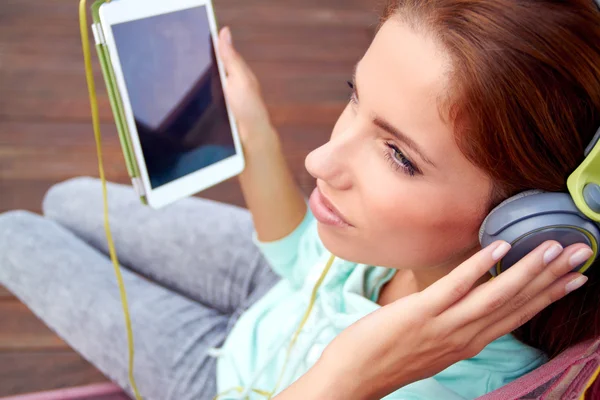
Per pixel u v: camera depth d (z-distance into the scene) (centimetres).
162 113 96
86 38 85
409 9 70
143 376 119
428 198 74
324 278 104
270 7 280
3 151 212
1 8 257
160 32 94
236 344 114
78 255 131
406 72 69
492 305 72
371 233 79
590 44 65
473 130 68
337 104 246
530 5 65
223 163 106
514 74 65
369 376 77
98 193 141
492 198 73
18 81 233
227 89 107
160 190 98
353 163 76
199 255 129
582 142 69
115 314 121
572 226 69
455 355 77
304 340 104
